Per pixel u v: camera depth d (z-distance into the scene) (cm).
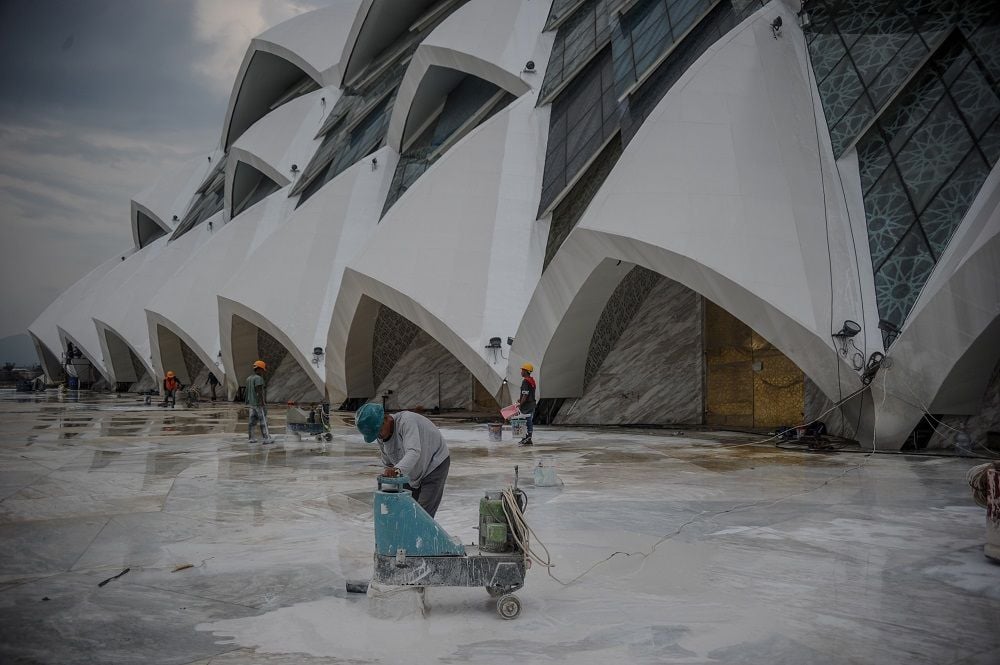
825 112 1730
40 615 439
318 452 1388
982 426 1400
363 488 941
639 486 959
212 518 744
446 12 3931
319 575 533
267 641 400
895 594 488
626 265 1822
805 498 866
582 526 707
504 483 986
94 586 502
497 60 2873
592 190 2191
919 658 377
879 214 1537
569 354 2078
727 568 555
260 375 1563
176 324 3731
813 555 595
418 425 542
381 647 394
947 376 1351
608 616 446
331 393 2872
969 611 452
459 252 2325
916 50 1630
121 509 792
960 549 613
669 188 1658
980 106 1491
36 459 1253
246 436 1734
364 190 3247
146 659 370
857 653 384
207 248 3944
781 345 1488
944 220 1434
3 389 6053
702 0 2141
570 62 2678
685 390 2150
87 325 5472
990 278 1286
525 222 2380
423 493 547
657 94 2053
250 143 4425
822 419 1764
